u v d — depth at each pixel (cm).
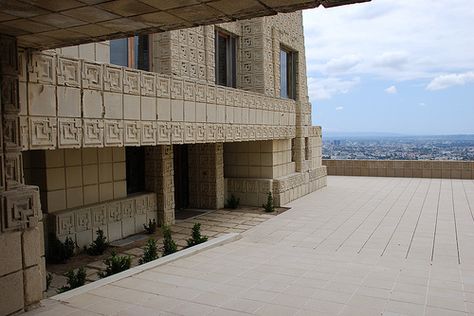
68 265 731
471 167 2000
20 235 436
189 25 396
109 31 413
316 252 770
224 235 880
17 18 368
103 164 870
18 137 436
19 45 470
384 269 645
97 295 496
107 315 434
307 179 1552
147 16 368
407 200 1402
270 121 1259
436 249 793
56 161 765
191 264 655
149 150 1015
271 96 1264
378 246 820
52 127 544
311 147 1634
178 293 508
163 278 572
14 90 431
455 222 1045
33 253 450
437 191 1606
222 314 443
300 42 1536
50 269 710
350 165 2217
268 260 695
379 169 2166
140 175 1023
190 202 1289
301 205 1319
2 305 416
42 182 752
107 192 881
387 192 1595
